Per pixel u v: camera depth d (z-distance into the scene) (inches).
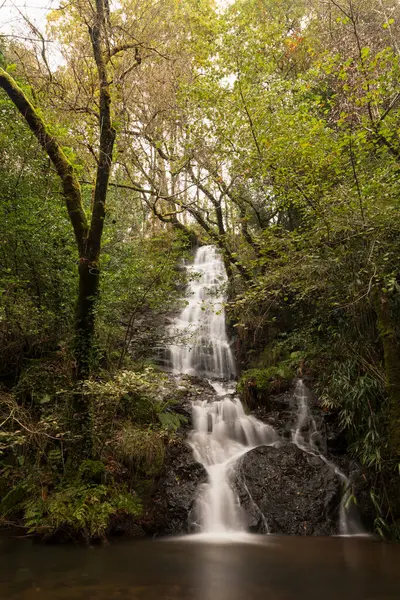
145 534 232.5
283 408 340.2
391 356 241.1
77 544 211.6
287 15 498.6
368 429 254.7
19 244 315.3
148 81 431.8
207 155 420.8
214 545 214.7
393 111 303.1
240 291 422.3
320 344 344.5
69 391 247.1
